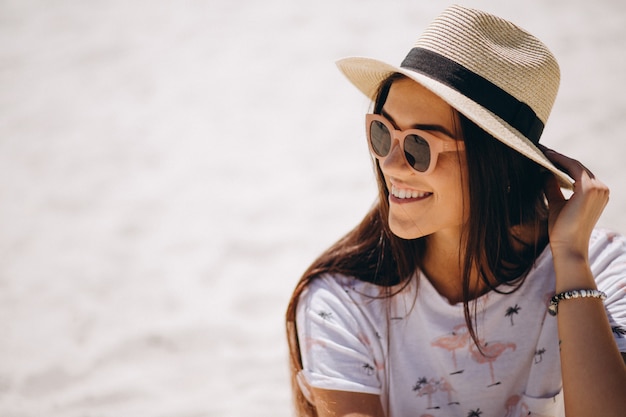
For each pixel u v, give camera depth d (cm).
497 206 168
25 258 474
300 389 185
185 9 878
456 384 177
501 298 175
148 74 745
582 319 163
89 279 446
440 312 176
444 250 175
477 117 155
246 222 500
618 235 184
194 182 561
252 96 689
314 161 577
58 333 393
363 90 193
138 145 623
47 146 631
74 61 780
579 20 748
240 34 805
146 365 362
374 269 182
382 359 179
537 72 167
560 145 534
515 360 176
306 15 829
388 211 177
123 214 523
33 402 337
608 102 594
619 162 507
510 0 802
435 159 160
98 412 328
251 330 386
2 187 572
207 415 321
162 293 426
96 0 920
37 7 907
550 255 177
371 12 815
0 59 794
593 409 158
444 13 170
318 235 477
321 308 178
